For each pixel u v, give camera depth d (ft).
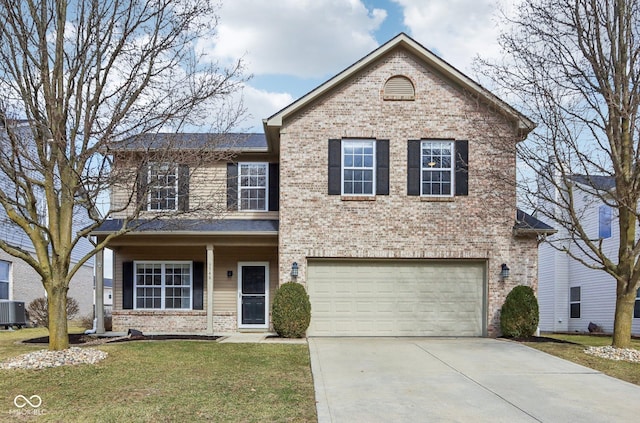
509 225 50.80
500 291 50.21
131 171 38.24
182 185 44.62
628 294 40.11
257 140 61.11
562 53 40.60
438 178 51.34
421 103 51.55
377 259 50.67
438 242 50.47
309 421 23.03
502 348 41.86
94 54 35.91
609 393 28.86
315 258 50.55
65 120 35.68
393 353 39.58
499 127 50.39
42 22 34.65
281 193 50.70
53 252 35.83
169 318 55.31
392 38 50.90
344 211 50.60
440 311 50.83
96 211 40.70
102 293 53.01
